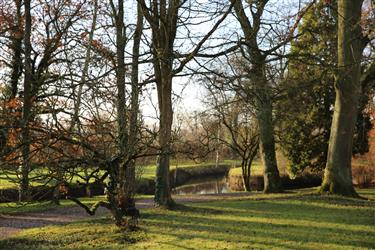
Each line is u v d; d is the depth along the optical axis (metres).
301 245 9.91
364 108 26.95
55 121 8.28
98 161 9.15
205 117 26.36
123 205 13.35
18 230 13.05
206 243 10.18
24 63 15.91
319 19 21.58
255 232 11.45
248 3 15.75
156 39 15.44
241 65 16.25
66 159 8.53
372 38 19.05
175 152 11.30
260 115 21.28
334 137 19.45
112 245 10.26
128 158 10.40
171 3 15.05
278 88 18.59
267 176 22.42
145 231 11.72
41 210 17.55
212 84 13.93
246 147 29.89
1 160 7.82
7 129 8.23
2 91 19.05
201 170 48.09
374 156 30.34
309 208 16.03
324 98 26.05
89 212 10.63
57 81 12.94
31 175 9.04
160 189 16.08
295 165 27.66
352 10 18.50
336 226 12.30
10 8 19.31
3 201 18.17
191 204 17.88
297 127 26.75
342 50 18.73
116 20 16.69
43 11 19.22
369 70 20.42
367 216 14.13
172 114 15.22
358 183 30.70
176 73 14.55
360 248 9.63
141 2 14.62
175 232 11.52
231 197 21.02
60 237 11.47
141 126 10.69
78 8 19.41
